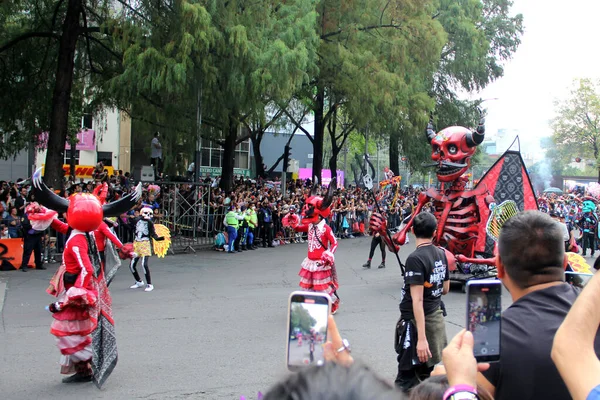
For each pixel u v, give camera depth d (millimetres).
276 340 8523
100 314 6586
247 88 18625
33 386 6602
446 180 12328
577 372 1852
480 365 2475
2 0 17125
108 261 7387
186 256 19062
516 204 12984
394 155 36688
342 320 9938
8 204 16562
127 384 6629
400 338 5445
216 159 48281
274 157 55125
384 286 13750
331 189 10016
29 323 9477
